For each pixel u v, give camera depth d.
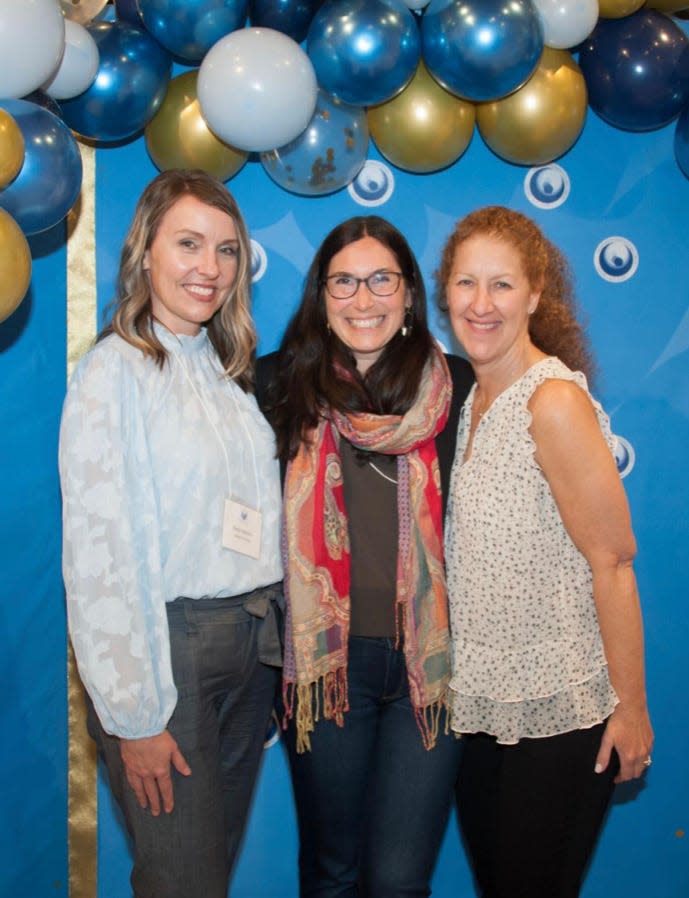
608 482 1.52
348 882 1.87
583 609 1.62
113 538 1.52
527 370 1.61
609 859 2.48
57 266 2.24
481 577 1.62
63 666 2.31
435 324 2.38
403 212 2.35
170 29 1.86
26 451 2.22
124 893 2.38
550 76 2.02
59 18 1.69
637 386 2.42
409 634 1.74
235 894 2.44
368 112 2.10
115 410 1.55
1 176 1.61
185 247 1.65
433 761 1.76
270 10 1.96
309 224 2.34
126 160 2.27
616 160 2.38
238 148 1.97
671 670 2.47
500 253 1.58
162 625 1.56
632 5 2.02
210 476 1.63
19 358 2.19
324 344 1.84
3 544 2.19
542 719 1.62
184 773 1.60
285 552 1.76
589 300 2.39
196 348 1.73
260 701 1.79
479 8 1.82
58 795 2.32
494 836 1.72
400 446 1.76
